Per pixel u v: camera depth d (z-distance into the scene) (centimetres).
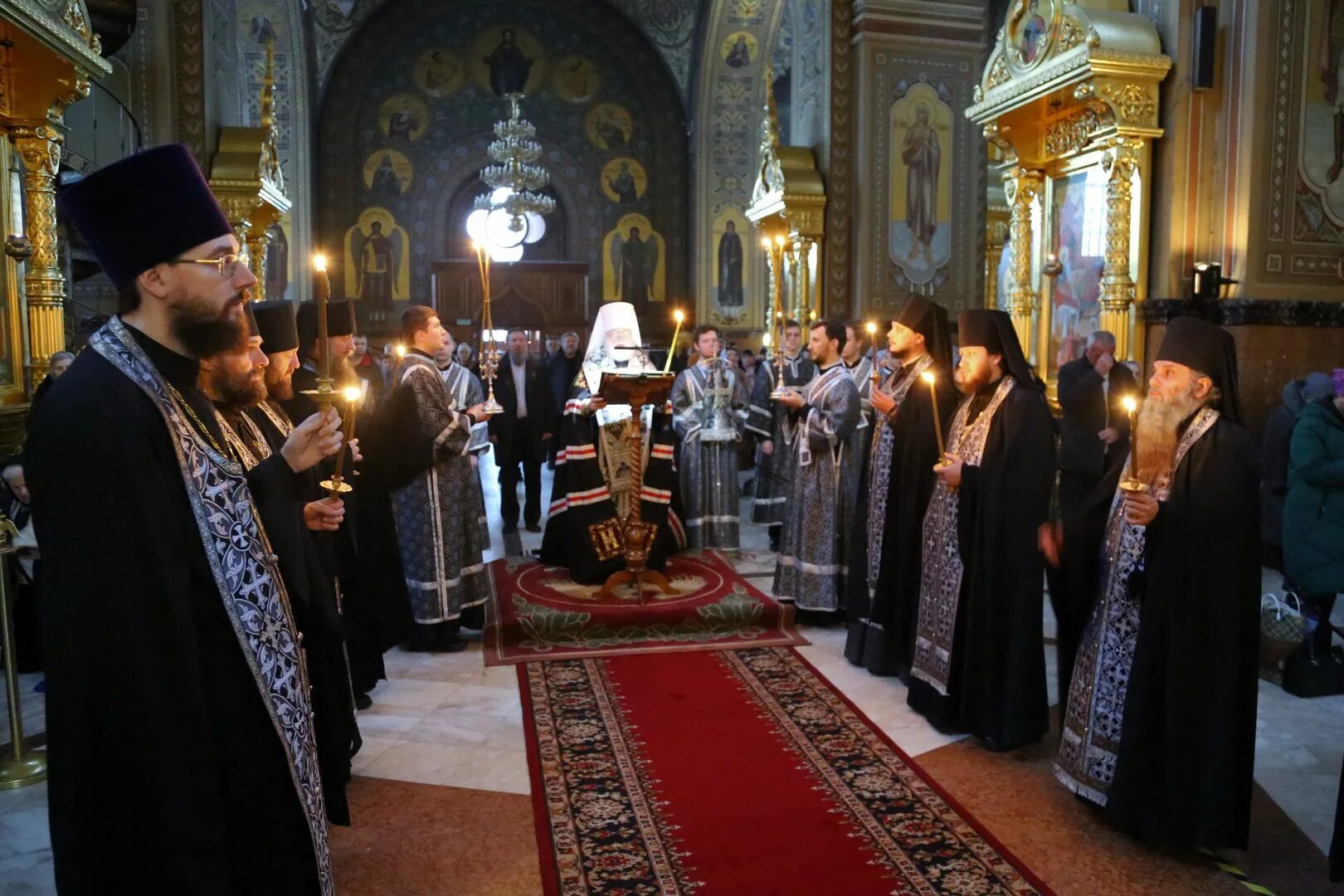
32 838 325
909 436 459
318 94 1827
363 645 441
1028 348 773
